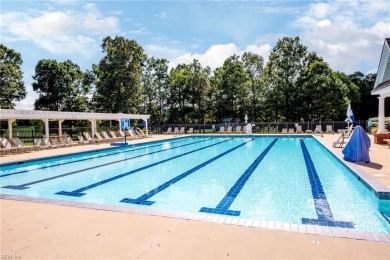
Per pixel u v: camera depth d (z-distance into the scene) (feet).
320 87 96.84
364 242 10.44
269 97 109.19
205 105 117.60
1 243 10.84
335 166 31.96
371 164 27.17
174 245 10.41
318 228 11.85
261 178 26.21
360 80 149.79
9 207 15.58
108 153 46.60
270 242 10.51
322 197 19.76
